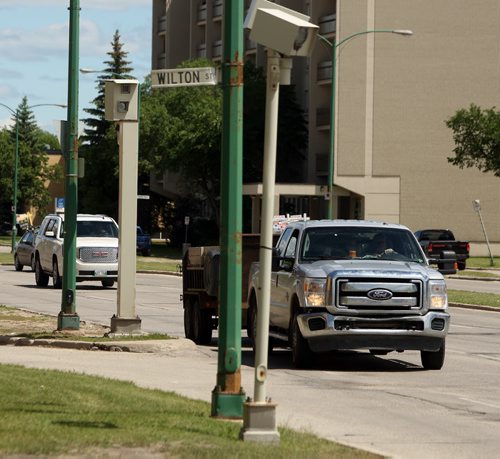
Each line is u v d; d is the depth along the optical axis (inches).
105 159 6707.7
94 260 2669.8
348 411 882.8
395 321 1159.0
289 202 5521.7
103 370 1083.9
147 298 2347.4
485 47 5017.2
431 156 5032.0
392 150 5019.7
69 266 1430.9
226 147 708.7
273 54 663.8
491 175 5078.7
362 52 4992.6
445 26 5004.9
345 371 1171.9
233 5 706.8
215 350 1349.7
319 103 5177.2
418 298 1165.1
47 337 1339.8
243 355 1320.1
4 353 1221.7
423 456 693.9
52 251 2667.3
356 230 1254.9
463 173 5054.1
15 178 5231.3
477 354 1355.8
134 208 1352.1
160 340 1304.1
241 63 708.7
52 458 565.6
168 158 5629.9
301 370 1176.2
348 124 4997.5
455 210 5059.1
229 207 709.9
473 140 4672.7
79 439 617.6
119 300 1353.3
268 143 664.4
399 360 1289.4
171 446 608.7
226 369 725.9
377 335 1155.3
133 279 1354.6
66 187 1434.5
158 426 683.4
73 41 1429.6
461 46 5017.2
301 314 1167.0
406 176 5024.6
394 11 4992.6
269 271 662.5
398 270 1168.2
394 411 889.5
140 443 613.3
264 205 664.4
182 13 6653.5
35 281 2940.5
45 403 775.7
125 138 1343.5
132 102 1339.8
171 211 6648.6
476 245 5078.7
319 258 1228.5
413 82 5004.9
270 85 665.0
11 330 1440.7
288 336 1220.5
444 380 1105.4
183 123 5570.9
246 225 5546.3
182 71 894.4
